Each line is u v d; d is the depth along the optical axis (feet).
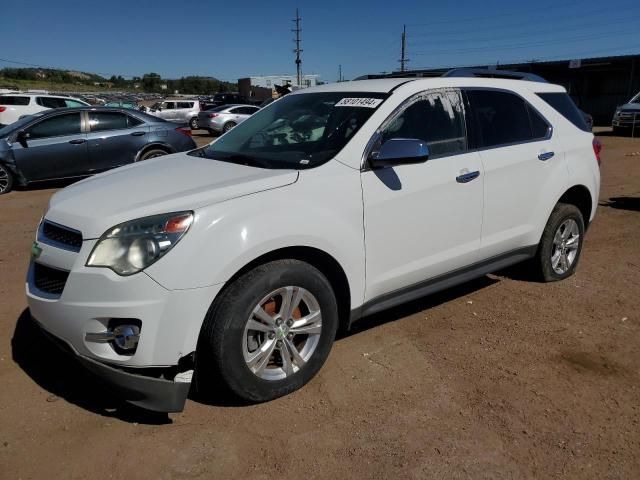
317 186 10.11
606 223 23.15
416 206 11.46
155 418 9.61
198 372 9.85
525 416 9.75
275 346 9.86
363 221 10.64
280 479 8.23
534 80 15.30
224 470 8.39
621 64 107.55
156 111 93.09
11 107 60.64
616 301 14.80
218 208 9.02
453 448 8.90
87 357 8.92
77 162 31.94
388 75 15.15
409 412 9.83
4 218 24.94
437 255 12.17
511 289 15.61
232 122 77.15
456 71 13.88
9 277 16.51
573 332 13.00
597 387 10.70
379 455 8.73
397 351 12.02
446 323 13.46
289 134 12.25
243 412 9.79
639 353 12.02
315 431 9.30
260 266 9.43
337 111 12.01
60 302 8.93
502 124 13.62
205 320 9.10
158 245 8.53
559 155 14.78
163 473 8.31
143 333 8.51
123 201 9.41
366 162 10.84
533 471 8.43
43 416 9.63
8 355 11.71
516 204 13.74
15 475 8.23
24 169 31.04
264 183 9.72
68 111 31.99
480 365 11.48
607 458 8.71
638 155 46.91
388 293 11.53
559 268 16.05
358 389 10.53
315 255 10.23
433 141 12.08
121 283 8.46
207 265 8.68
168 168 11.62
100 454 8.70
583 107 119.24
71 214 9.42
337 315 10.68
